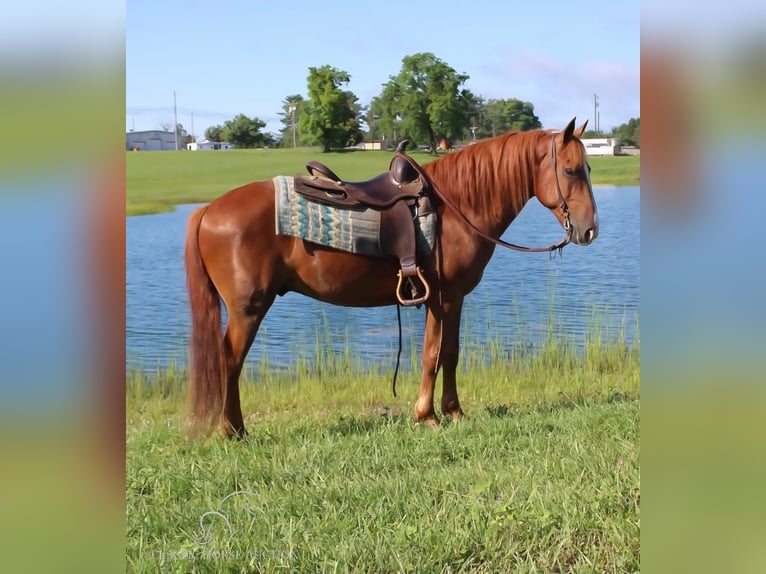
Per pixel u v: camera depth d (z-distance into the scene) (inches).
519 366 212.7
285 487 126.6
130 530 112.3
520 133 164.7
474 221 161.6
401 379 208.5
